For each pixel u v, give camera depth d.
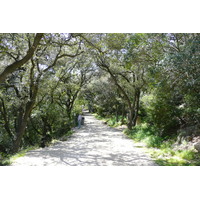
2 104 16.20
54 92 18.30
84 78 25.45
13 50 12.42
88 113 59.28
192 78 6.63
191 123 10.02
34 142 18.28
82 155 8.42
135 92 17.55
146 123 15.66
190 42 6.61
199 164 6.10
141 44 10.47
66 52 16.94
